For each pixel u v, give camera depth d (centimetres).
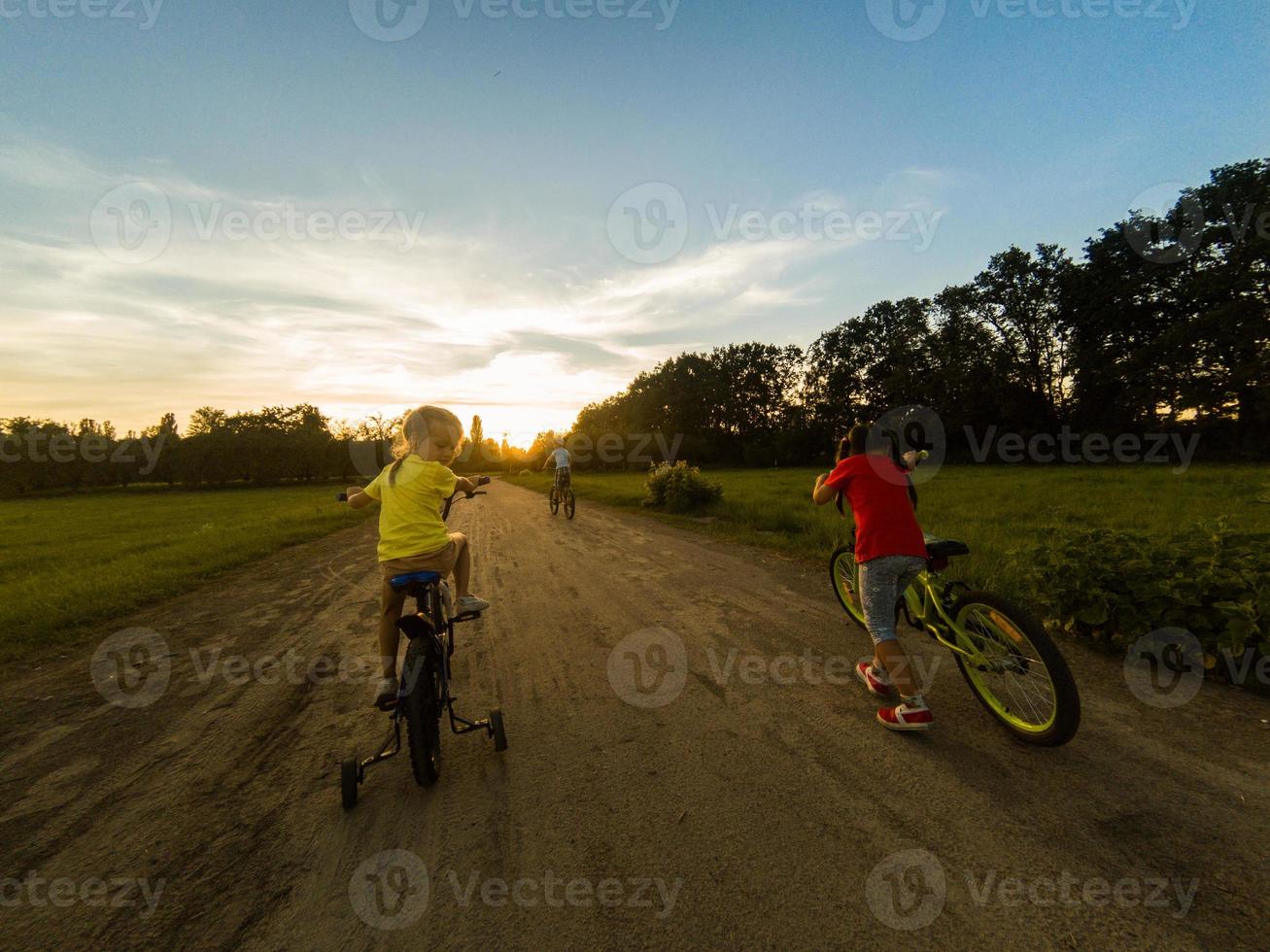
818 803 244
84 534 1905
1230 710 309
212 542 1162
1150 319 3903
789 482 2594
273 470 6344
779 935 177
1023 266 4481
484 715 349
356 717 357
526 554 909
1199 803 233
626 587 649
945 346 4891
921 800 243
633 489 2189
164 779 290
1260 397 3219
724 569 719
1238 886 189
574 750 301
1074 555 420
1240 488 1396
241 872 218
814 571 689
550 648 460
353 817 252
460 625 534
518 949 177
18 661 490
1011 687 323
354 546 1153
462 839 233
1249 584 347
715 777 268
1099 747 278
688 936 178
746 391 7750
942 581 338
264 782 285
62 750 325
